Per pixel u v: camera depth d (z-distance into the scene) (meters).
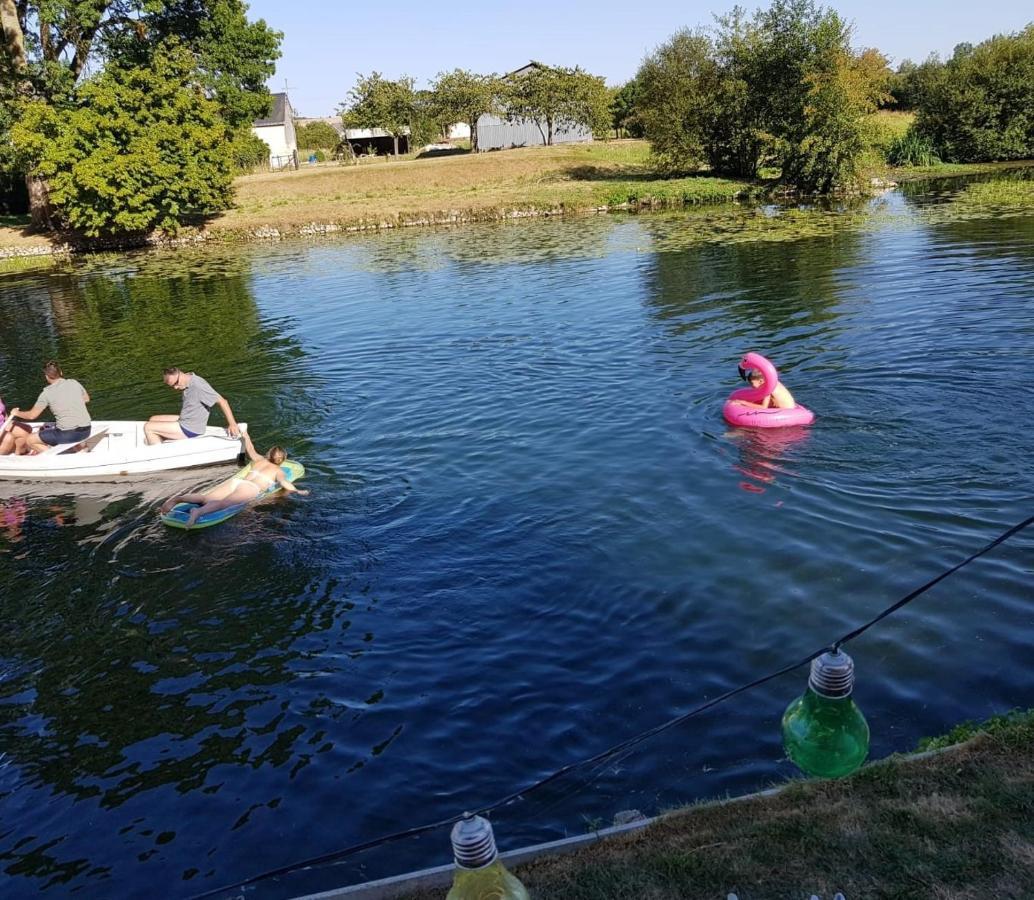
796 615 6.29
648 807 4.64
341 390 13.10
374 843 3.64
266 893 4.37
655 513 8.11
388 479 9.55
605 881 3.58
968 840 3.55
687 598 6.65
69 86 32.75
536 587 7.05
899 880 3.39
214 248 31.77
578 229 29.31
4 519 9.41
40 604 7.53
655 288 18.47
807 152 34.16
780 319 14.90
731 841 3.73
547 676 5.91
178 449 10.52
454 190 39.84
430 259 25.23
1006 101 43.19
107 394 14.04
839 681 2.75
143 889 4.48
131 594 7.57
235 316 19.33
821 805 3.89
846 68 34.06
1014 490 7.89
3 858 4.77
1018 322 13.23
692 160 39.56
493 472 9.47
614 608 6.63
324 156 73.38
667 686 5.67
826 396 10.75
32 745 5.71
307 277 23.89
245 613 7.10
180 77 33.56
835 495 8.09
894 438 9.28
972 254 19.16
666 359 13.16
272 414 12.27
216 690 6.13
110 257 31.30
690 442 9.77
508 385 12.57
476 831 2.56
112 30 35.28
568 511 8.34
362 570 7.60
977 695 5.24
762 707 5.35
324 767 5.26
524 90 56.41
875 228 24.42
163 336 17.88
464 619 6.70
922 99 47.31
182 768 5.37
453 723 5.54
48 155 30.84
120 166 31.38
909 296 15.65
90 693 6.23
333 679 6.11
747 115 37.16
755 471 8.82
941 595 6.34
